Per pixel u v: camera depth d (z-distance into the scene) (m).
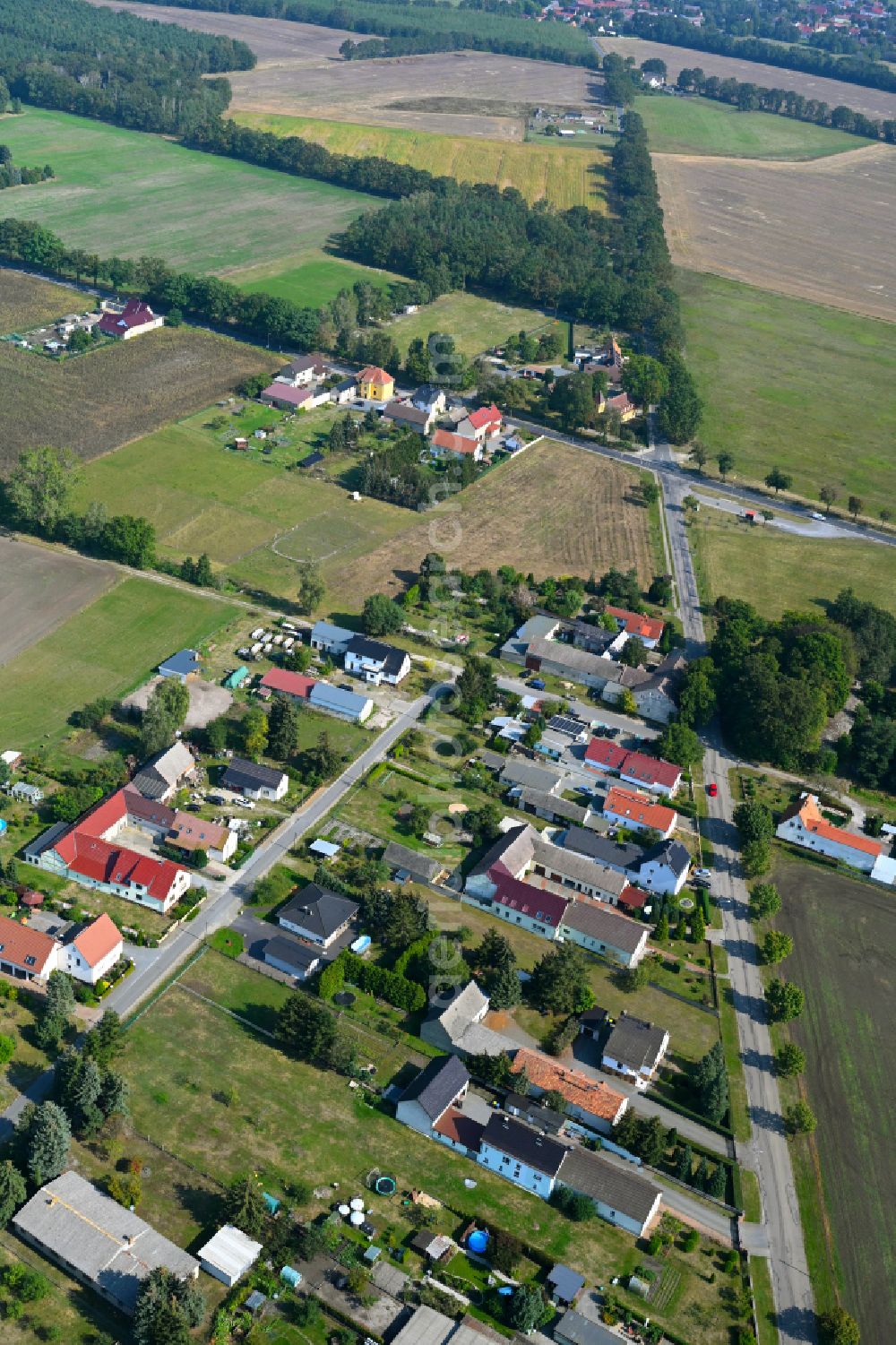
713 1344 128.88
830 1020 173.12
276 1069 155.50
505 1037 162.88
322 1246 132.75
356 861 189.88
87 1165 140.00
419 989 164.75
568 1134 150.62
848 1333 128.12
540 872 195.00
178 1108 148.12
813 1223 143.75
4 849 184.50
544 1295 131.62
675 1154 150.50
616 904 189.88
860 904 196.00
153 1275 123.94
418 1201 140.50
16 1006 159.62
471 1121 149.25
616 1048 160.00
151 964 168.12
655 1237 138.50
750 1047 167.25
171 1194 137.88
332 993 165.25
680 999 173.75
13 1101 145.88
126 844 189.25
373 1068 157.00
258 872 186.25
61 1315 124.94
